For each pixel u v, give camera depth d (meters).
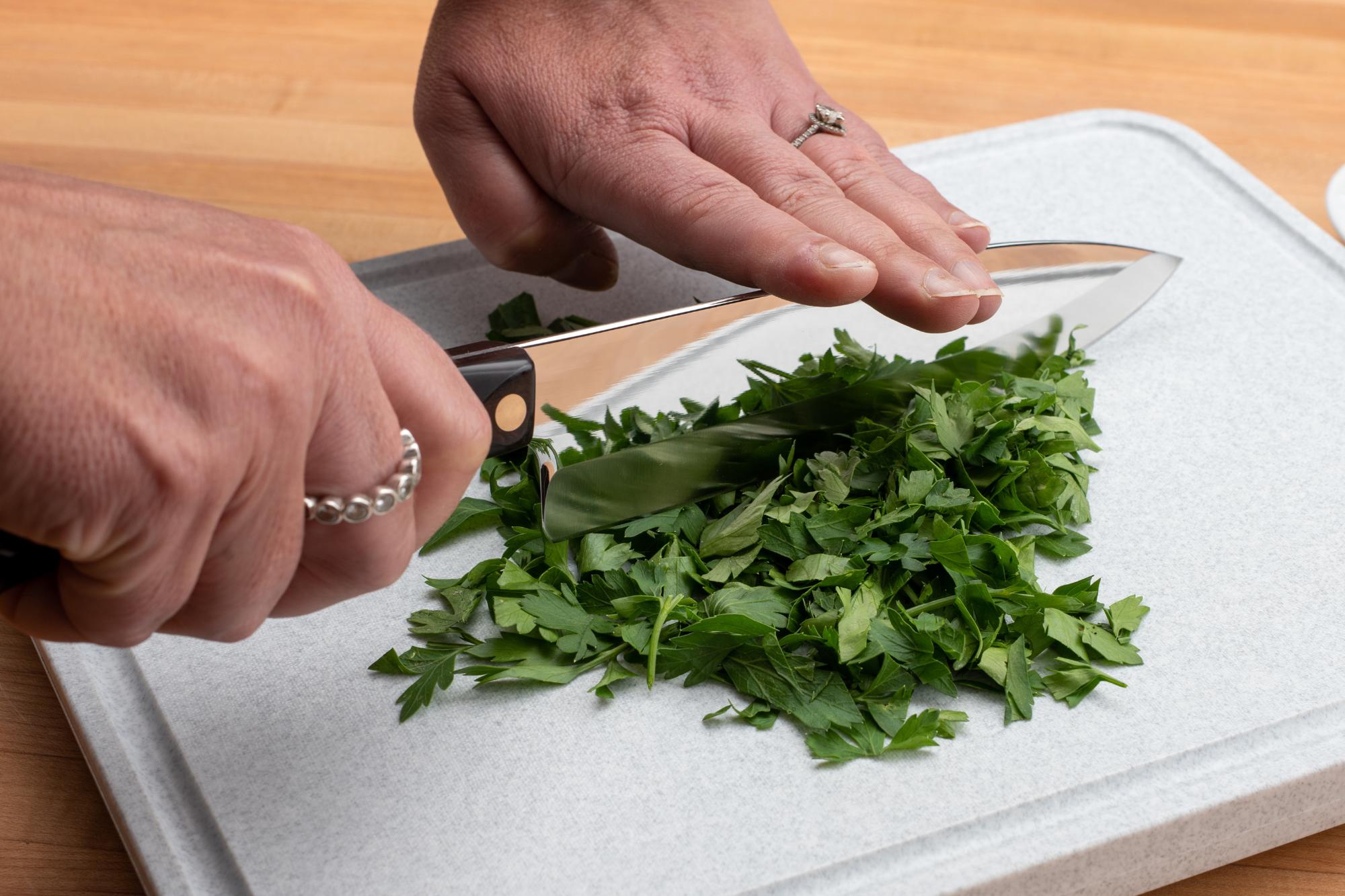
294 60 0.90
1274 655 0.65
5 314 0.53
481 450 0.60
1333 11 0.93
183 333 0.55
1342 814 0.65
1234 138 0.86
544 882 0.61
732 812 0.62
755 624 0.63
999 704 0.64
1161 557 0.68
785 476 0.68
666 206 0.71
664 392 0.68
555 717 0.64
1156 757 0.63
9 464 0.54
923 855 0.61
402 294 0.76
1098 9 0.94
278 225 0.58
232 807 0.62
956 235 0.71
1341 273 0.76
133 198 0.56
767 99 0.75
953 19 0.93
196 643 0.66
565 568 0.66
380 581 0.60
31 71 0.88
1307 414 0.72
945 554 0.65
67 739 0.66
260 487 0.56
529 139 0.73
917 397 0.70
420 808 0.62
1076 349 0.73
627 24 0.74
